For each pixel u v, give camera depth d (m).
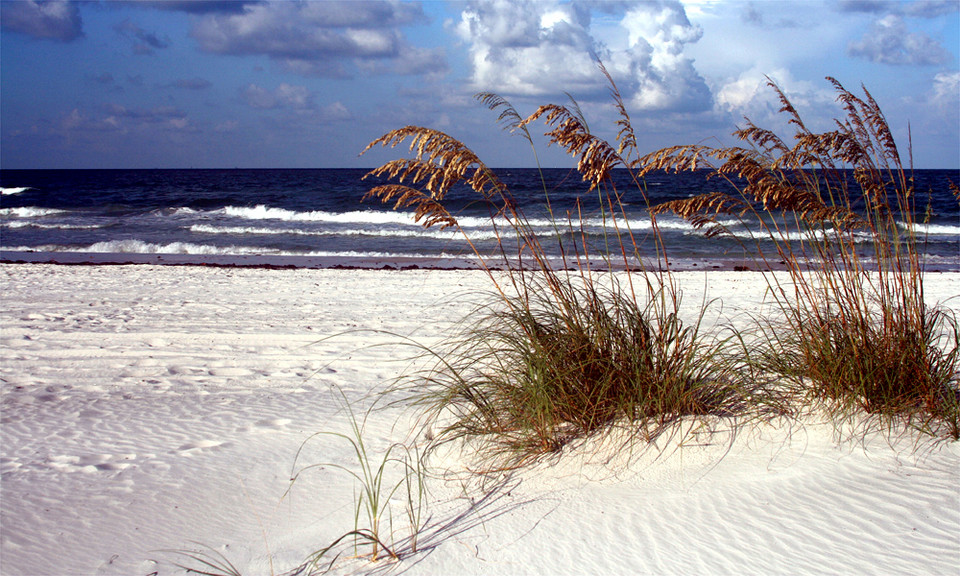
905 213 4.02
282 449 4.44
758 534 2.97
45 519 3.45
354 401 5.48
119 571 2.96
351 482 3.86
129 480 3.96
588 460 3.70
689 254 18.53
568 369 3.92
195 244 21.41
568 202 31.45
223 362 6.86
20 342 7.67
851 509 3.10
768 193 3.83
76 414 5.26
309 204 36.12
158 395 5.79
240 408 5.38
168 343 7.65
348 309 9.66
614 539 3.01
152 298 10.62
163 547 3.18
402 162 3.95
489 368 4.26
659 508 3.24
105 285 11.98
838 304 4.06
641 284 11.66
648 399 3.87
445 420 4.54
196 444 4.57
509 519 3.25
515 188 43.59
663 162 3.96
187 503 3.65
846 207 4.10
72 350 7.32
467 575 2.81
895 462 3.46
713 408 3.98
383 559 2.99
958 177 54.09
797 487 3.31
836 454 3.56
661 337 3.96
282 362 6.85
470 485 3.64
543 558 2.91
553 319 4.12
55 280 12.54
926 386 3.80
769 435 3.75
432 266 16.61
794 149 4.09
